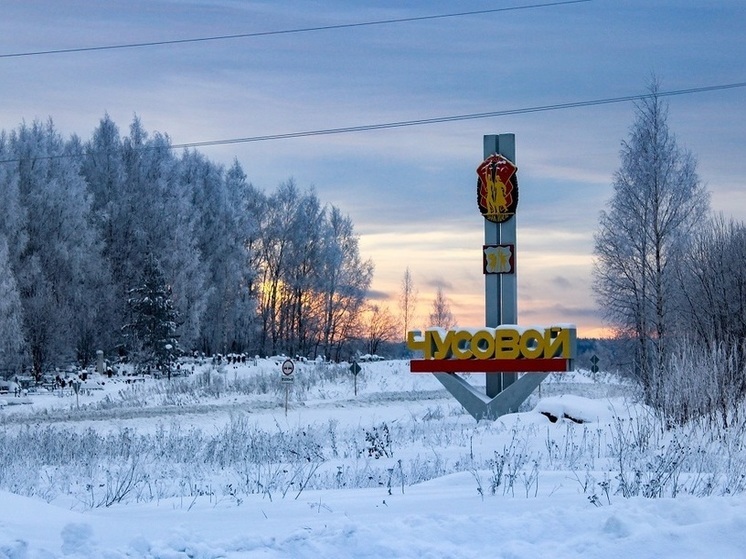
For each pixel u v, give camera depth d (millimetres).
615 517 8242
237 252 84875
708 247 38844
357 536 8094
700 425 20766
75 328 67375
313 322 89812
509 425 27984
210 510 11633
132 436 25922
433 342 35938
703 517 8672
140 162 80062
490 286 36906
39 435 25719
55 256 68938
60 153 75750
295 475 15477
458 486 12867
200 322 77062
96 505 13773
